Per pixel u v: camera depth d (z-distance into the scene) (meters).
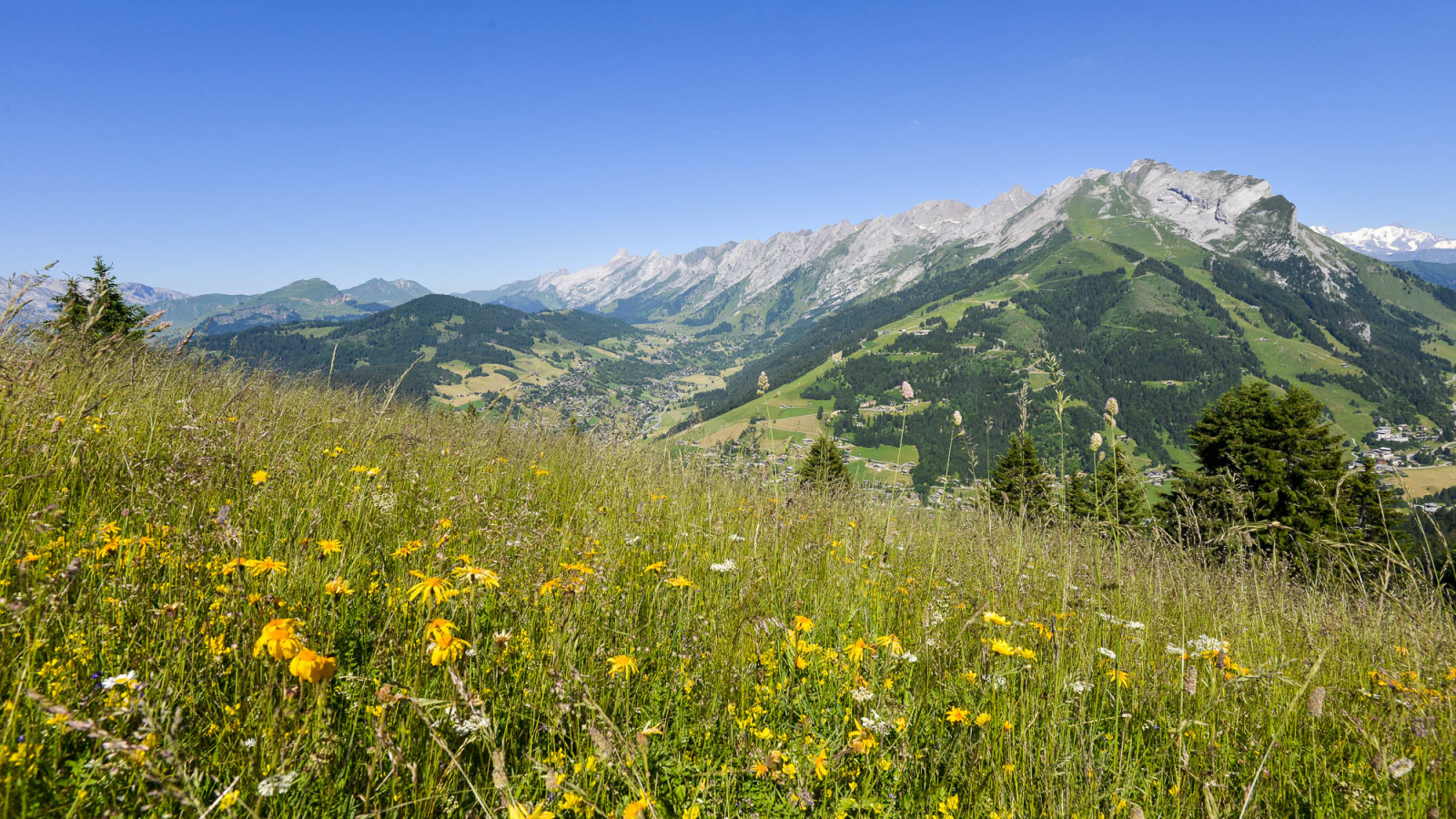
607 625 3.36
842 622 4.12
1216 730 2.97
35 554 2.73
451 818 2.05
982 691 3.27
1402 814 2.53
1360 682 3.80
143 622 2.41
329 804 1.98
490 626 3.13
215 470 4.03
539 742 2.51
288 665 2.00
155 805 1.78
